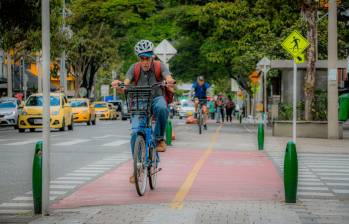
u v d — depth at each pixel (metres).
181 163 19.41
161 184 14.59
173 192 13.30
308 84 35.88
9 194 13.63
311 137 34.06
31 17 34.69
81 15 66.25
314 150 25.28
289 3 44.28
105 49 78.31
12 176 16.75
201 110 37.06
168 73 12.71
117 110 85.50
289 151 11.83
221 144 27.95
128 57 60.25
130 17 58.12
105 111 78.88
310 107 35.72
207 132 39.09
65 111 42.12
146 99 12.44
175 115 101.88
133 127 12.46
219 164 19.19
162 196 12.73
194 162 19.73
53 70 77.38
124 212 10.66
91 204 11.92
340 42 48.78
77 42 75.62
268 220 9.89
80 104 55.25
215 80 68.38
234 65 56.47
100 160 20.66
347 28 51.50
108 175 16.53
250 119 66.12
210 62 61.28
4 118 48.94
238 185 14.50
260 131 25.06
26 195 13.49
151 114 12.91
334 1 32.78
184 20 57.19
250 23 51.44
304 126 34.12
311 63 35.81
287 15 50.16
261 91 58.66
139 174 12.51
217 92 123.06
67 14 73.31
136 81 12.84
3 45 44.75
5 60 83.75
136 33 58.34
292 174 11.79
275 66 40.09
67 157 21.75
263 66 41.88
